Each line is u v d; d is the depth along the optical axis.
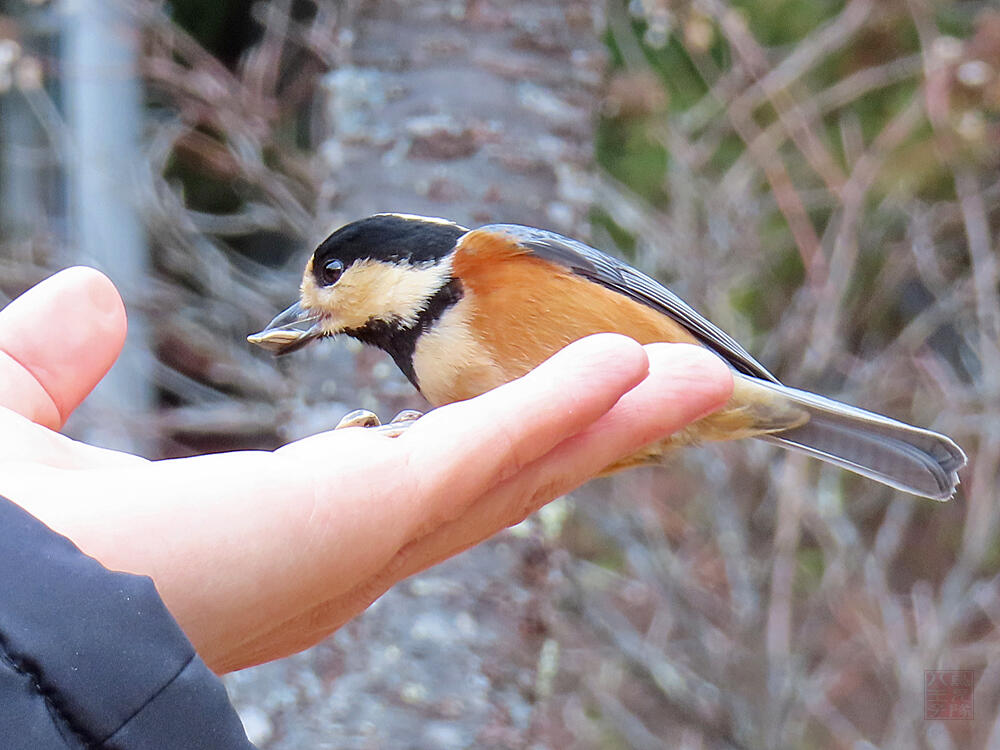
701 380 2.52
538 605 4.32
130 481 2.02
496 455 2.24
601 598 7.03
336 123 4.60
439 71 4.43
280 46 6.88
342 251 3.37
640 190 8.05
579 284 3.17
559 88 4.53
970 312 7.07
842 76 8.14
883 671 6.71
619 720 6.93
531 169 4.44
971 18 7.86
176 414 6.64
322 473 2.11
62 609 1.56
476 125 4.40
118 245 7.36
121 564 1.90
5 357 2.59
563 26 4.54
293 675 4.30
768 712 6.32
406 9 4.45
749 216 6.93
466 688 4.13
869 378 6.68
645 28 7.94
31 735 1.50
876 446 3.35
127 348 7.01
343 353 4.40
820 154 6.68
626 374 2.30
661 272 6.97
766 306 7.76
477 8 4.43
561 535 4.85
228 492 2.03
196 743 1.58
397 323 3.30
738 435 3.33
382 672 4.14
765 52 7.30
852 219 6.46
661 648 6.65
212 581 1.97
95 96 8.03
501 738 4.13
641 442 2.53
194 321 7.52
